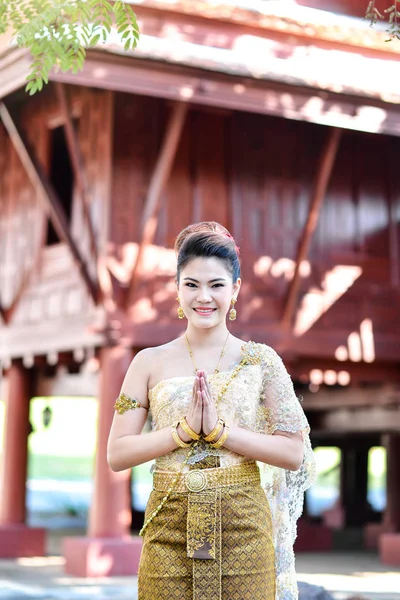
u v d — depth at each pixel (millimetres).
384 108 12055
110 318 12086
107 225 12188
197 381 2893
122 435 3074
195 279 3057
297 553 17188
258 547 2918
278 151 13578
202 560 2863
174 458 2984
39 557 15172
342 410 17969
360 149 14461
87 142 12695
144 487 32125
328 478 32562
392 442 18531
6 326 14609
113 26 10305
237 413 3023
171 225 12609
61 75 10242
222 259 3074
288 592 3148
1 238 15023
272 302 13266
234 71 10938
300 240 13086
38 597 10539
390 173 14656
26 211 14430
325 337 13648
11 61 11133
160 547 2938
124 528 11953
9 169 14984
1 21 5664
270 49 11734
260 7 11633
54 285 13438
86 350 12703
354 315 13969
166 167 11633
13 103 12227
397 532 18188
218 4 11305
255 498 2973
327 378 13922
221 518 2896
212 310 3066
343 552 17500
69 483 34281
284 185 13562
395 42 12344
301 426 3107
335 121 11781
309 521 22859
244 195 13219
